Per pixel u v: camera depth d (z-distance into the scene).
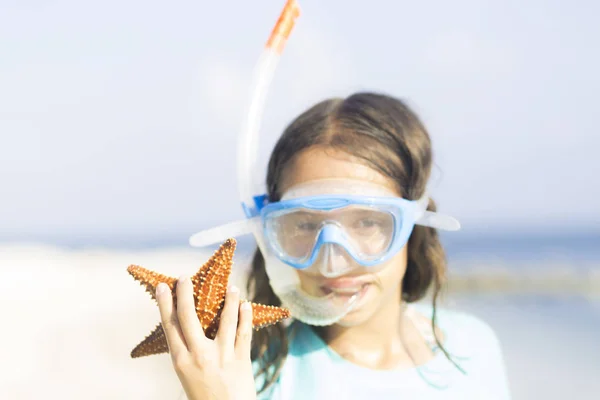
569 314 12.48
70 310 12.54
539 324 11.27
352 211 2.23
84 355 9.03
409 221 2.29
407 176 2.42
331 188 2.25
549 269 20.08
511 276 18.70
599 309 13.12
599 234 42.03
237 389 1.70
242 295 3.07
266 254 2.32
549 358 8.45
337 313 2.22
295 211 2.25
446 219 2.48
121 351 9.21
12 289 15.60
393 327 2.56
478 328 2.88
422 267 2.87
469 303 14.55
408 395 2.42
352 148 2.30
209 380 1.69
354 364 2.47
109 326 10.90
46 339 10.04
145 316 11.70
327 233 2.17
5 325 11.23
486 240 37.69
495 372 2.70
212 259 1.80
